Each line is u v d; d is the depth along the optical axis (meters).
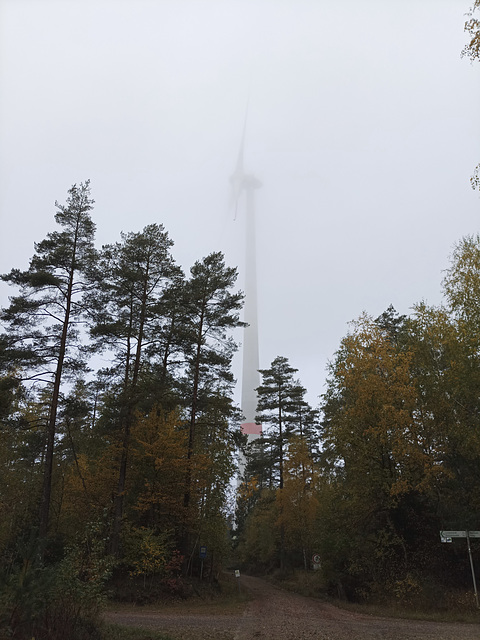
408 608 18.77
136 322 25.52
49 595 8.92
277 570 46.31
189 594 23.23
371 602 21.36
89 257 22.33
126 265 25.45
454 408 21.86
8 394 20.67
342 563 25.34
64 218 22.88
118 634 10.71
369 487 22.69
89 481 25.17
